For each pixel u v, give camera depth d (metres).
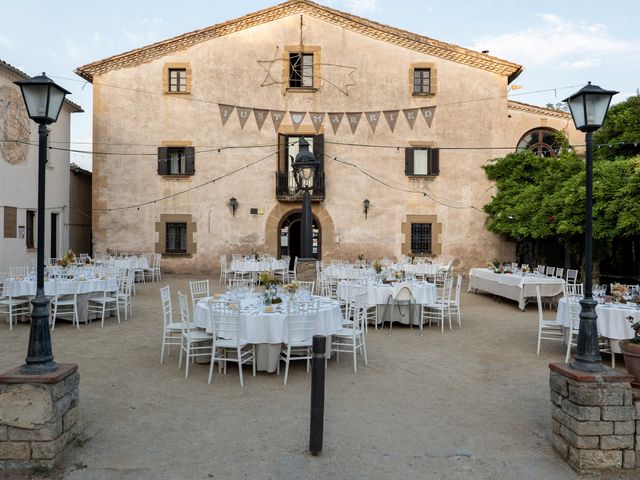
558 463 3.83
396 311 9.16
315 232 18.64
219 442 4.09
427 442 4.15
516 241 17.84
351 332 6.56
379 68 17.73
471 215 17.81
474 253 17.81
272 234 17.58
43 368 3.73
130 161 17.47
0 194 13.98
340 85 17.69
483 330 9.12
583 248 13.15
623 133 13.12
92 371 6.07
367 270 12.43
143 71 17.47
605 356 7.45
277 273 16.17
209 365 6.45
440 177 17.81
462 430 4.42
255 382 5.72
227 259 17.58
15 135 14.69
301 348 6.61
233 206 17.50
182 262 17.55
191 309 10.87
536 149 18.06
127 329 8.66
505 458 3.89
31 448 3.58
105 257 15.99
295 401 5.08
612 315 6.57
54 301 8.69
